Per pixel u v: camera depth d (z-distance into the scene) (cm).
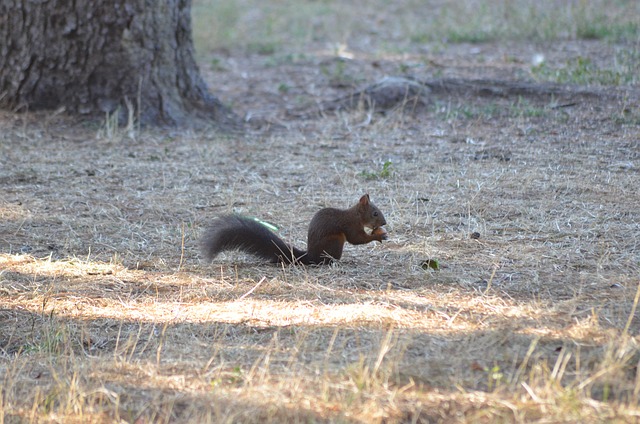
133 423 665
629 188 1279
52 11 1717
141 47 1739
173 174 1440
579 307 865
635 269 970
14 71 1752
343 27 2991
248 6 3431
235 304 912
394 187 1336
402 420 654
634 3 2823
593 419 636
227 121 1816
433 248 1070
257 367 750
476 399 676
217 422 648
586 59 2077
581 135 1592
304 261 1026
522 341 777
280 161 1516
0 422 657
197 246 1109
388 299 906
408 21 3025
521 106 1781
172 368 757
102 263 1044
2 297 937
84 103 1742
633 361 729
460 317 848
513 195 1269
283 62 2470
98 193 1336
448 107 1806
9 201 1292
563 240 1080
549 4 2878
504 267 998
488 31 2642
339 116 1825
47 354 801
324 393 684
